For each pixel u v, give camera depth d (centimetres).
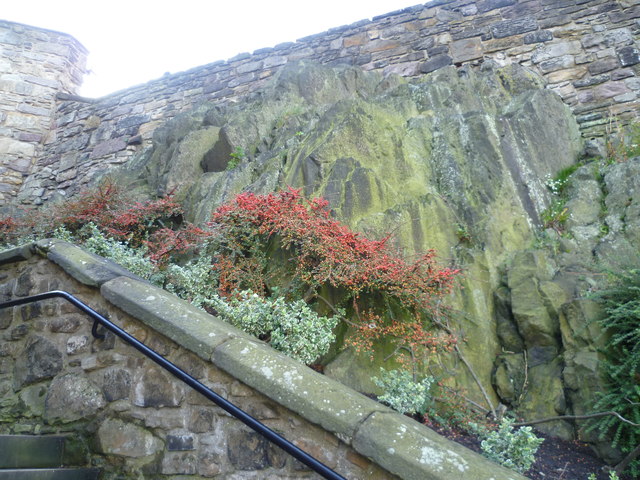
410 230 430
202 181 598
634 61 640
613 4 686
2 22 1080
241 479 208
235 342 230
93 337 267
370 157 501
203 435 223
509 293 396
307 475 196
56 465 245
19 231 602
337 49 845
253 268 432
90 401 258
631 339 313
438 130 535
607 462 293
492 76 637
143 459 233
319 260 396
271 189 508
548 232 461
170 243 485
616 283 357
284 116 669
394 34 812
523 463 244
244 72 910
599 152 558
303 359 310
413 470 171
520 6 739
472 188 475
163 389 239
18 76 1059
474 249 426
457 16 778
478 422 322
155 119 943
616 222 440
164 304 254
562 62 679
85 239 555
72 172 957
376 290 387
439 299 378
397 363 363
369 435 183
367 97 670
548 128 552
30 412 275
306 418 196
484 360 372
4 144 1006
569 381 326
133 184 753
